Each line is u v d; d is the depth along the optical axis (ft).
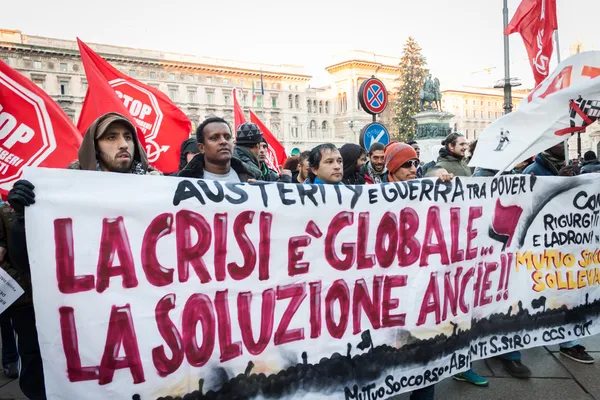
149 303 7.00
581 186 11.34
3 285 6.78
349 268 8.59
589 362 11.50
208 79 184.55
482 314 10.22
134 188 7.04
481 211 10.14
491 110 270.26
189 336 7.23
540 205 10.91
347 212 8.57
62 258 6.59
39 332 6.48
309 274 8.23
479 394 10.11
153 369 6.96
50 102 11.12
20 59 141.49
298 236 8.15
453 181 9.74
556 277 11.16
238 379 7.55
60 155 11.14
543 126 10.46
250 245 7.77
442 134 70.79
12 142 10.78
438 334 9.41
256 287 7.78
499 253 10.42
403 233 9.12
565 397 9.86
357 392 8.48
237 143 13.80
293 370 7.98
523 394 10.05
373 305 8.78
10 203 6.42
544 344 10.98
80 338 6.61
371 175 15.71
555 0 20.95
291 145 208.74
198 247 7.39
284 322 7.97
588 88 10.46
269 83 202.39
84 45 15.21
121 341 6.81
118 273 6.87
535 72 20.79
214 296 7.45
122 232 6.92
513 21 20.81
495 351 10.40
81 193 6.75
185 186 7.36
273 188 8.03
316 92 235.20
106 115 7.80
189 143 14.08
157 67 170.60
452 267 9.68
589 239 11.58
